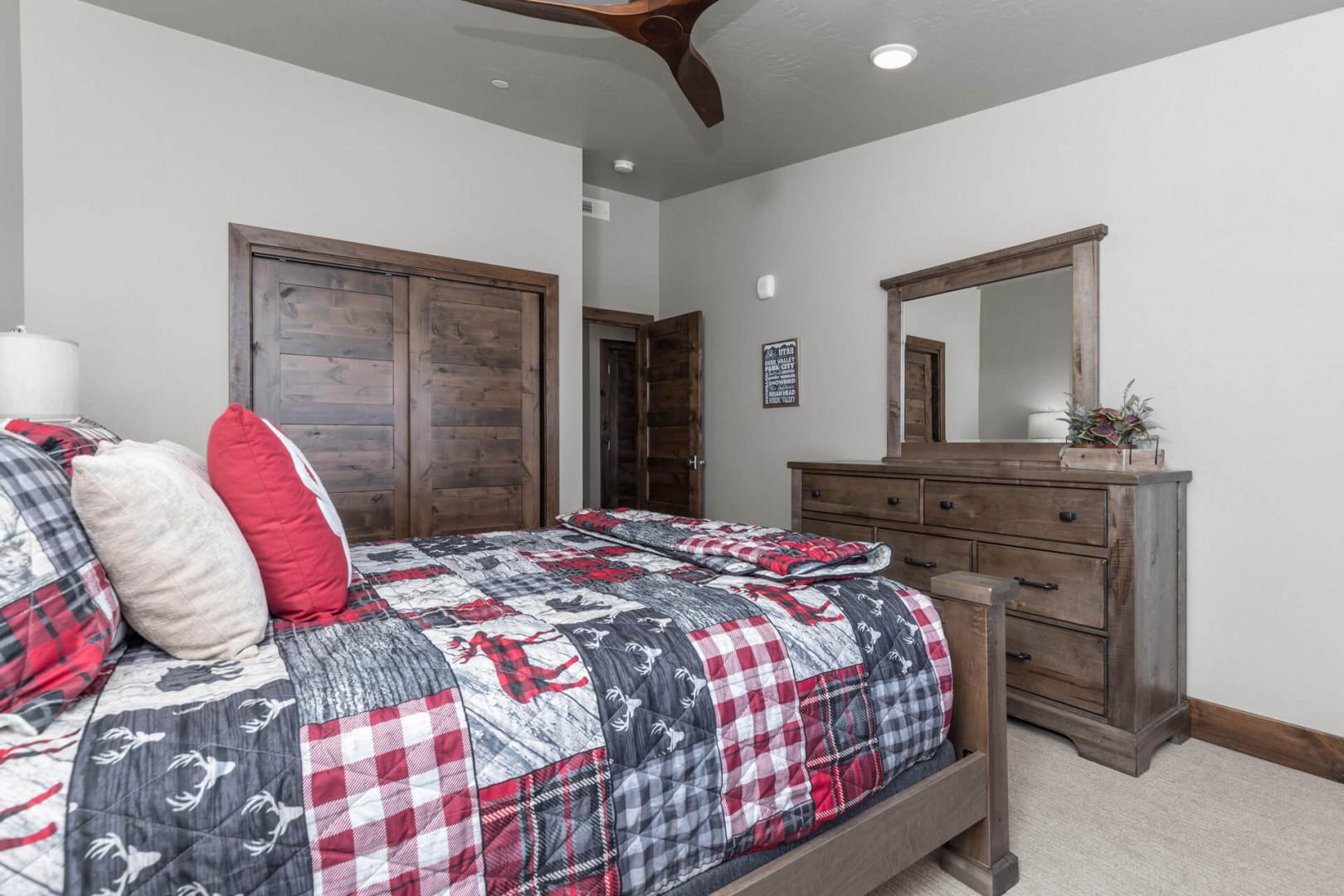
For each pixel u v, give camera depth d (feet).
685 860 3.58
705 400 15.49
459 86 10.48
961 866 5.24
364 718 2.89
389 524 10.94
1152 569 7.56
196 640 3.28
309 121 10.06
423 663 3.34
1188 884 5.29
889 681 4.63
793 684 4.15
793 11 8.11
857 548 5.51
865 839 4.32
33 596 2.63
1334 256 7.30
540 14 6.31
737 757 3.82
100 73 8.62
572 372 12.84
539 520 12.51
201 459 5.04
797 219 13.41
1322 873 5.44
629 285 16.11
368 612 4.24
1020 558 8.23
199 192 9.29
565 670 3.49
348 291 10.55
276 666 3.21
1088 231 8.99
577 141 12.51
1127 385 8.87
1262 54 7.80
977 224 10.53
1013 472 8.24
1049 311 9.54
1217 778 7.10
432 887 2.84
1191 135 8.32
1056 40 8.39
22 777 2.26
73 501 3.00
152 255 8.98
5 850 2.11
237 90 9.51
